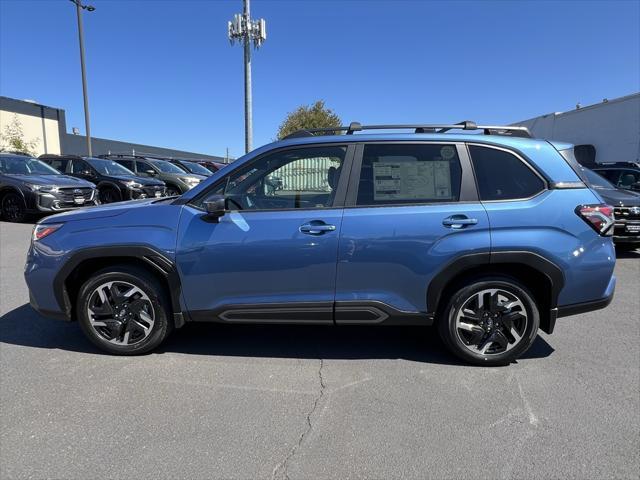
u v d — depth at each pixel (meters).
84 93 24.28
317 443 2.74
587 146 20.59
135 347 3.83
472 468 2.53
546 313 3.66
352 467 2.54
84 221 3.75
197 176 16.56
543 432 2.87
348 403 3.19
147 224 3.67
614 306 5.43
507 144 3.65
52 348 4.02
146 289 3.71
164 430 2.85
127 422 2.93
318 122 33.78
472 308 3.68
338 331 4.52
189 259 3.60
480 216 3.49
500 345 3.70
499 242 3.46
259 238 3.54
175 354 3.95
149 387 3.38
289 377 3.57
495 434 2.84
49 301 3.80
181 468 2.51
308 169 3.68
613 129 19.17
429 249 3.50
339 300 3.60
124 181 13.37
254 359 3.88
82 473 2.46
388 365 3.79
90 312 3.79
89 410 3.06
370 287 3.58
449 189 3.59
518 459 2.61
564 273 3.52
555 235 3.49
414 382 3.50
